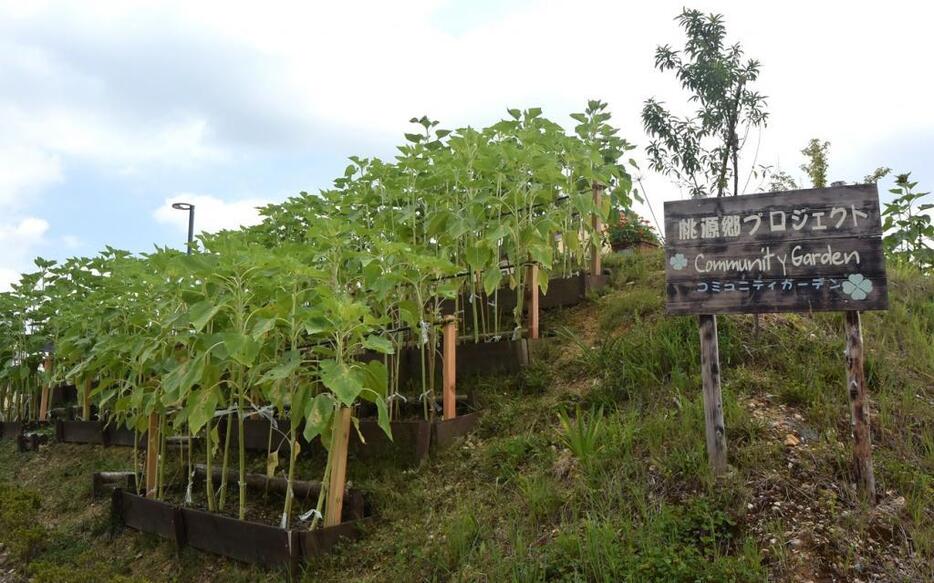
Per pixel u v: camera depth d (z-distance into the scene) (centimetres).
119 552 615
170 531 583
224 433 739
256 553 499
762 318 599
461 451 557
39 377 1116
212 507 568
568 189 716
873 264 407
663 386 534
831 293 414
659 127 837
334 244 554
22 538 649
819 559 357
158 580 546
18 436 1034
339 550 479
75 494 771
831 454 430
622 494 429
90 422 939
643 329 614
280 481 575
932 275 786
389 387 662
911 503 385
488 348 662
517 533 426
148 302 650
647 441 465
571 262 809
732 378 527
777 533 373
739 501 400
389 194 709
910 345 578
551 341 670
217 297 526
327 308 477
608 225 963
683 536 384
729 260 439
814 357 536
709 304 439
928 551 353
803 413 479
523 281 736
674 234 454
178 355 607
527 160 654
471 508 474
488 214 697
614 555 367
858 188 416
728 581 342
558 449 510
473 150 683
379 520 506
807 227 425
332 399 482
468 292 785
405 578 430
